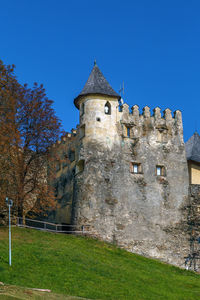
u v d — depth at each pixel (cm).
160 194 5012
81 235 4562
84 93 5016
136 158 5022
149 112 5259
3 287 2753
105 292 3089
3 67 4706
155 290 3369
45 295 2725
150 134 5181
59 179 5834
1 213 4753
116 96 5072
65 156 5734
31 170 4775
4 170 4456
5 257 3394
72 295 2905
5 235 4097
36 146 4781
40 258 3528
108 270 3612
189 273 4347
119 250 4497
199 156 5550
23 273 3158
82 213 4656
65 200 5534
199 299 3341
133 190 4894
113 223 4691
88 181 4750
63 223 5453
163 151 5191
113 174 4853
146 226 4828
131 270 3803
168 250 4844
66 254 3747
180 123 5384
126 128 5094
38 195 4731
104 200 4731
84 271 3453
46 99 4966
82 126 5016
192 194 5169
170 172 5147
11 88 4778
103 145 4897
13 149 4541
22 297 2578
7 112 4547
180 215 5034
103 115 4991
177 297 3300
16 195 4466
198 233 5034
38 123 4831
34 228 4631
